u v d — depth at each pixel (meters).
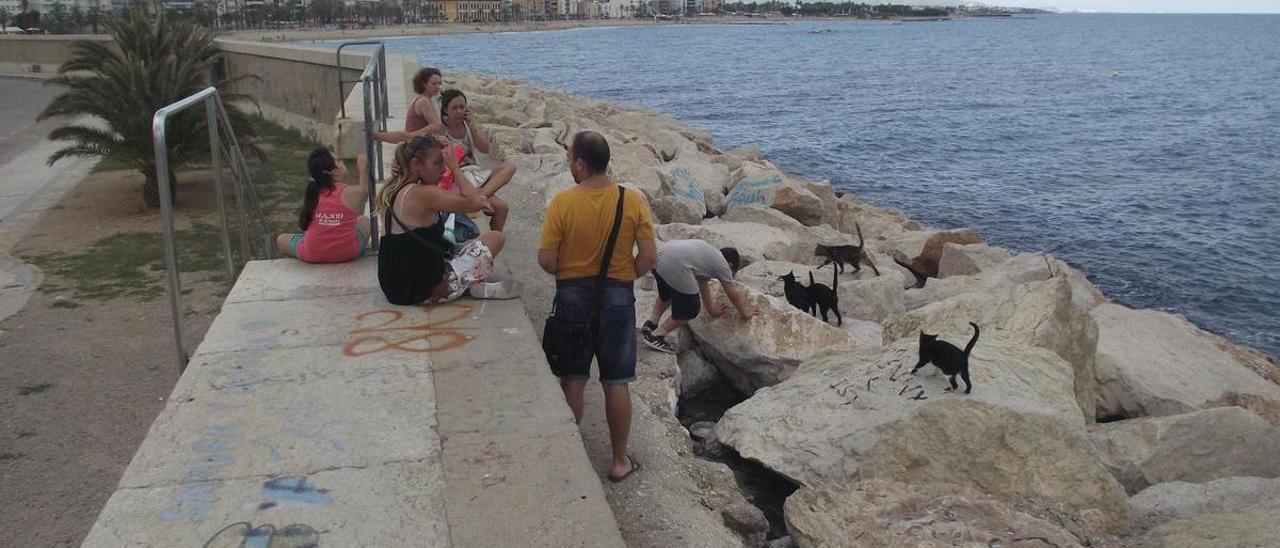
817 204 15.54
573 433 4.42
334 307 5.97
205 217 13.09
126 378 7.49
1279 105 60.22
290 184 14.91
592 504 3.89
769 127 44.94
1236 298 17.84
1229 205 26.58
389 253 5.89
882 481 5.18
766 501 5.91
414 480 4.01
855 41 173.88
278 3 141.50
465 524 3.73
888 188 28.77
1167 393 7.70
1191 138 42.75
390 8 196.88
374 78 10.35
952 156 36.03
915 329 7.53
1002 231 22.91
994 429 5.39
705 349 7.65
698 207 14.64
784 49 138.12
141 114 13.30
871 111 53.19
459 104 7.84
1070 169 33.12
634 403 6.09
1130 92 69.88
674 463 5.43
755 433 6.06
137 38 15.53
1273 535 4.55
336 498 3.87
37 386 7.32
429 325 5.68
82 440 6.45
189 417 4.49
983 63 108.75
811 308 8.48
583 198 4.75
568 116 23.27
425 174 5.80
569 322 4.82
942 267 13.17
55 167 17.17
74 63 15.84
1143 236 22.41
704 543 4.58
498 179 6.83
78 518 5.46
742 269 10.31
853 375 6.22
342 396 4.73
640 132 21.48
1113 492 5.27
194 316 8.90
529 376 5.00
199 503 3.80
